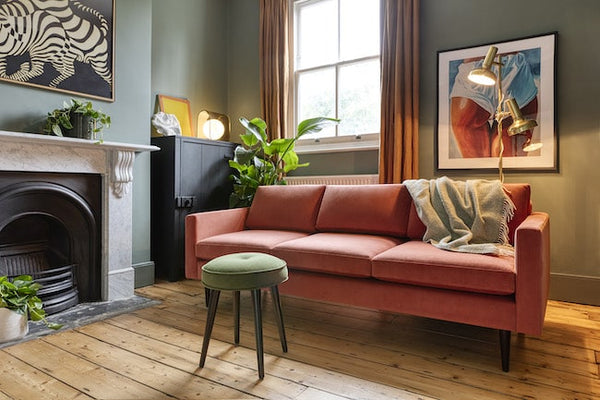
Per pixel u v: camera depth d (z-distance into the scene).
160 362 1.77
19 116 2.38
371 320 2.35
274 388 1.55
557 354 1.87
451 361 1.80
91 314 2.42
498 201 2.17
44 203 2.42
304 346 1.97
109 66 2.82
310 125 3.38
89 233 2.67
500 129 2.62
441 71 3.13
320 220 2.73
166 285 3.19
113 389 1.53
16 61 2.35
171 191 3.34
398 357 1.84
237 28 4.36
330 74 3.87
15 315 2.01
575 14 2.69
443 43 3.14
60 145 2.43
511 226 2.19
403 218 2.52
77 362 1.77
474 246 1.97
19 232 2.51
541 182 2.81
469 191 2.28
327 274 2.15
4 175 2.22
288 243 2.29
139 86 3.04
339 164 3.73
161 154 3.40
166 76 3.76
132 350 1.90
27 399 1.46
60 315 2.39
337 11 3.82
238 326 1.99
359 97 3.72
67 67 2.59
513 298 1.69
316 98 3.96
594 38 2.64
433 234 2.26
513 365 1.76
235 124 4.37
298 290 2.23
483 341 2.03
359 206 2.63
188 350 1.91
